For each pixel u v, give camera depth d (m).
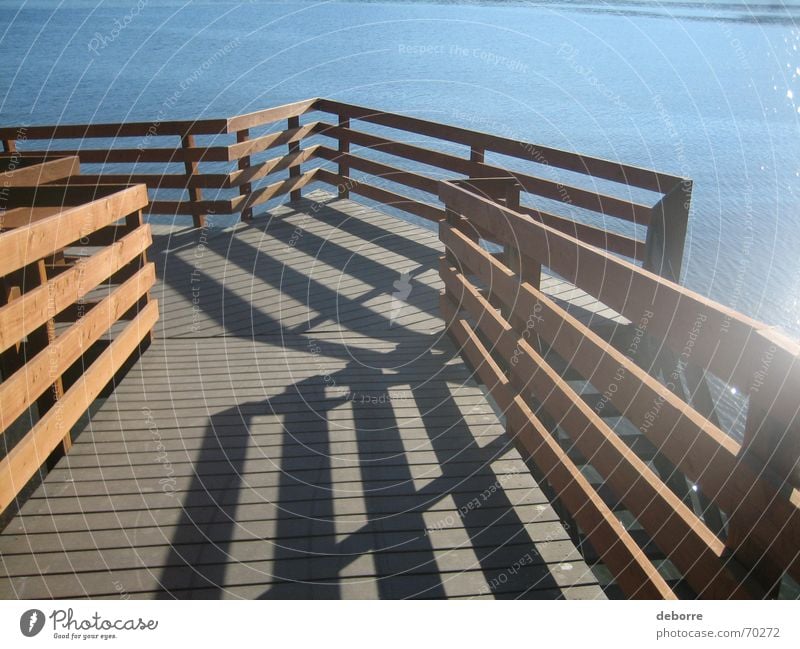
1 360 3.66
